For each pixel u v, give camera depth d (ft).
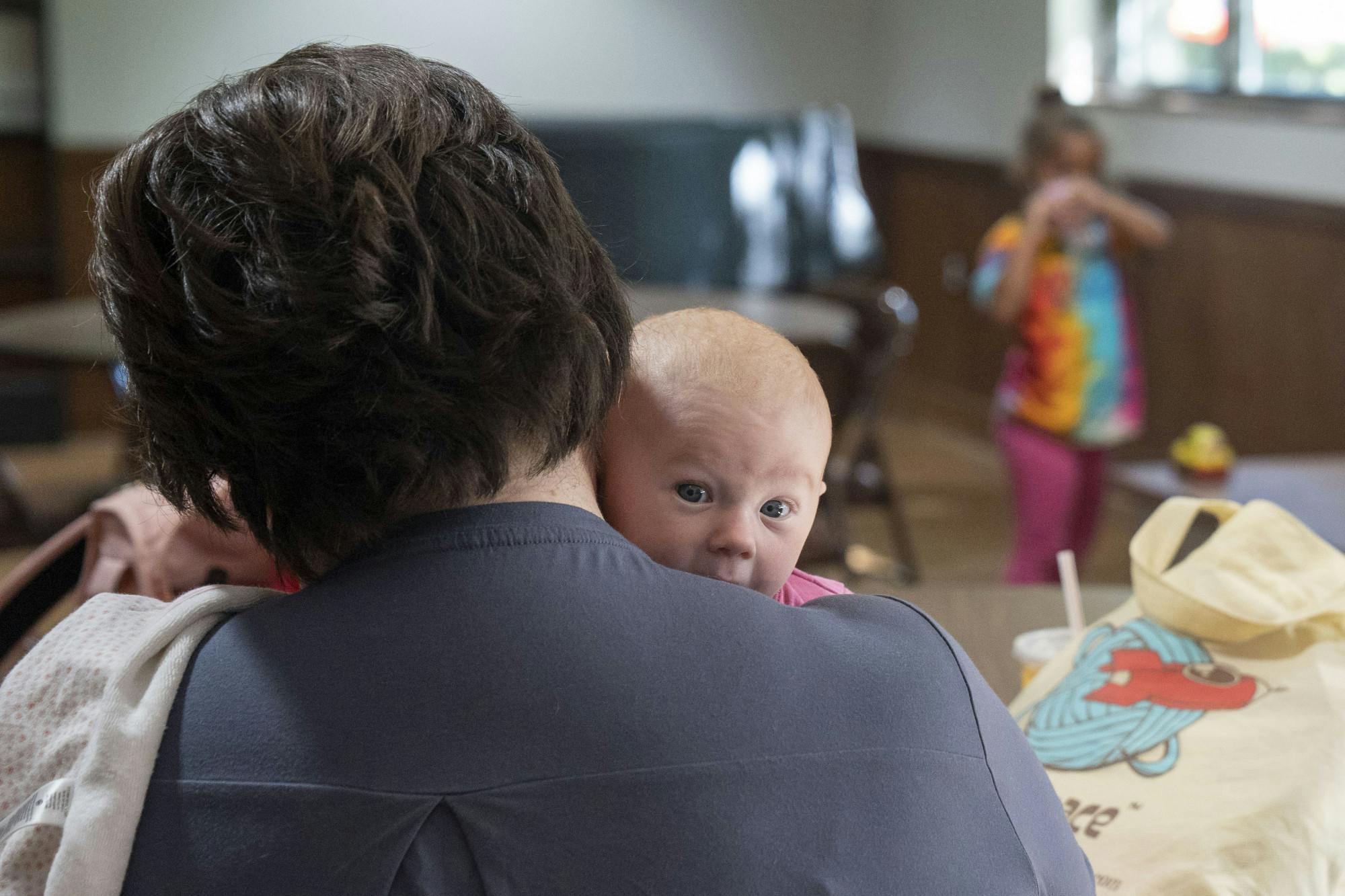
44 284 18.01
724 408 2.55
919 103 19.74
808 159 18.49
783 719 2.04
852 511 15.52
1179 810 3.16
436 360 2.00
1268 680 3.36
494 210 2.05
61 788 2.02
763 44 20.30
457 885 1.93
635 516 2.64
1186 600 3.51
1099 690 3.51
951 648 2.26
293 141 2.01
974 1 18.29
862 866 2.01
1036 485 11.09
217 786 1.98
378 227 1.96
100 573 3.66
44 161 17.58
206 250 2.00
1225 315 14.29
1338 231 12.82
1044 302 10.79
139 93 17.81
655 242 17.93
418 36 18.75
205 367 2.03
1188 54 14.96
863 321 13.01
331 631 2.07
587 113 19.66
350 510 2.10
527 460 2.20
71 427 17.94
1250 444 14.12
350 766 1.96
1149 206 15.16
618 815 1.95
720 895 1.94
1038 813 2.22
